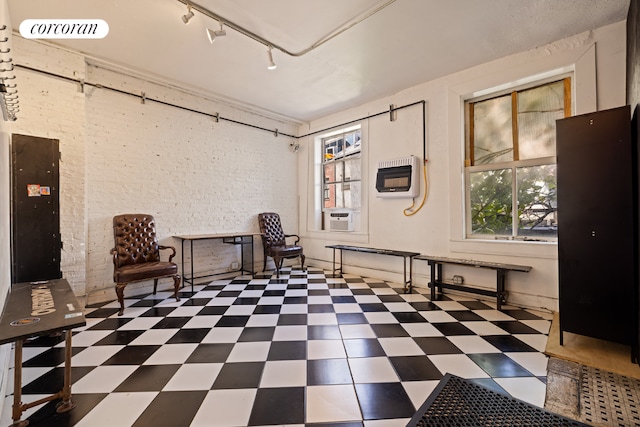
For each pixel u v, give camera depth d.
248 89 4.33
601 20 2.71
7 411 1.57
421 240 4.15
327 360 2.08
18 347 1.44
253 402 1.62
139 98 3.91
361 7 2.55
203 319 2.89
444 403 1.19
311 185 5.90
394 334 2.52
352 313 3.06
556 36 2.97
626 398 1.58
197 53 3.31
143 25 2.80
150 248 3.75
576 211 2.26
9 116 2.28
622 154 2.09
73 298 1.92
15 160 2.57
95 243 3.50
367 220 4.85
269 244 5.06
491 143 3.65
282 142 5.82
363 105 4.92
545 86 3.27
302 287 4.16
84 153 3.32
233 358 2.11
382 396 1.67
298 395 1.68
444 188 3.90
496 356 2.12
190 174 4.44
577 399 1.58
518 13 2.62
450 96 3.82
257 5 2.52
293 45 3.15
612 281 2.11
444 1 2.46
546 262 3.09
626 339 2.05
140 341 2.39
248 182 5.23
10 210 2.51
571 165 2.29
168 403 1.61
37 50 3.03
